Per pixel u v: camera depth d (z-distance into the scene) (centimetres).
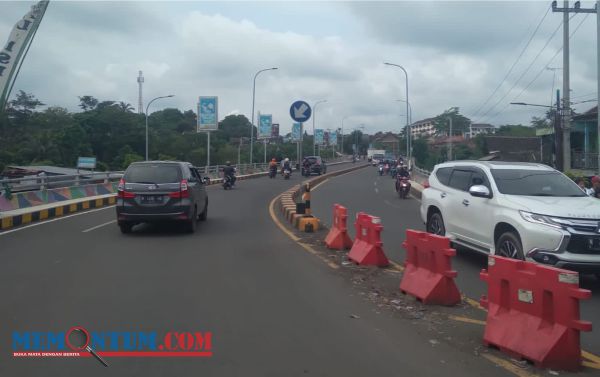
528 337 556
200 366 529
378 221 1029
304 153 10750
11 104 5509
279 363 538
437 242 774
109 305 736
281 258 1089
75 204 2017
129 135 5819
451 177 1148
